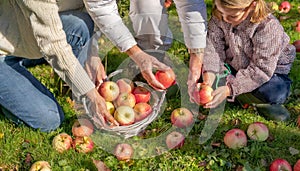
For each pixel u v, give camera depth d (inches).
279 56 98.6
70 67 86.9
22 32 90.3
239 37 97.5
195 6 92.3
